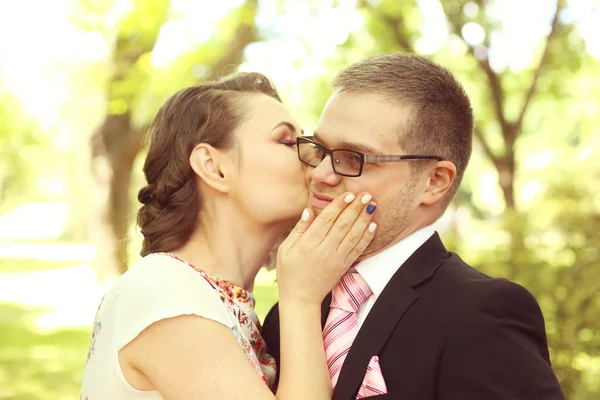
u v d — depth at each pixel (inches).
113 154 404.8
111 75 367.6
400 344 75.4
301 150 89.7
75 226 1871.3
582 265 215.8
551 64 470.6
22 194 1950.1
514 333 71.2
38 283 741.3
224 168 88.2
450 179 82.9
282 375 77.5
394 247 83.2
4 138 479.2
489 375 69.2
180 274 79.7
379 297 79.4
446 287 76.8
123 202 413.1
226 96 90.6
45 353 384.2
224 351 74.6
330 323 82.4
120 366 76.4
